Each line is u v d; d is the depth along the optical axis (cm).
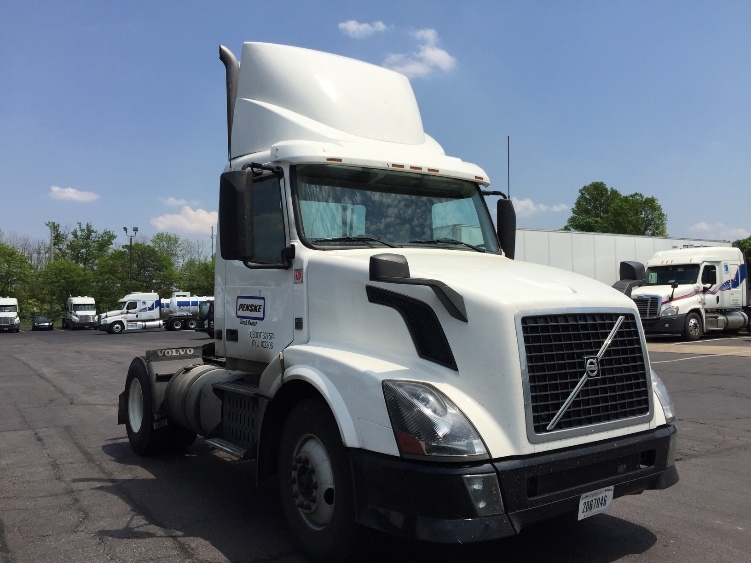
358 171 467
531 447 330
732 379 1220
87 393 1235
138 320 4722
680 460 660
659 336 2405
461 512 310
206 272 7350
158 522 483
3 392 1256
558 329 353
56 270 7238
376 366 361
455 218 505
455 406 331
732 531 460
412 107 544
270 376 432
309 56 520
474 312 344
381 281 354
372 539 360
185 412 600
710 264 2214
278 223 461
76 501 538
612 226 7425
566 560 406
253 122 512
